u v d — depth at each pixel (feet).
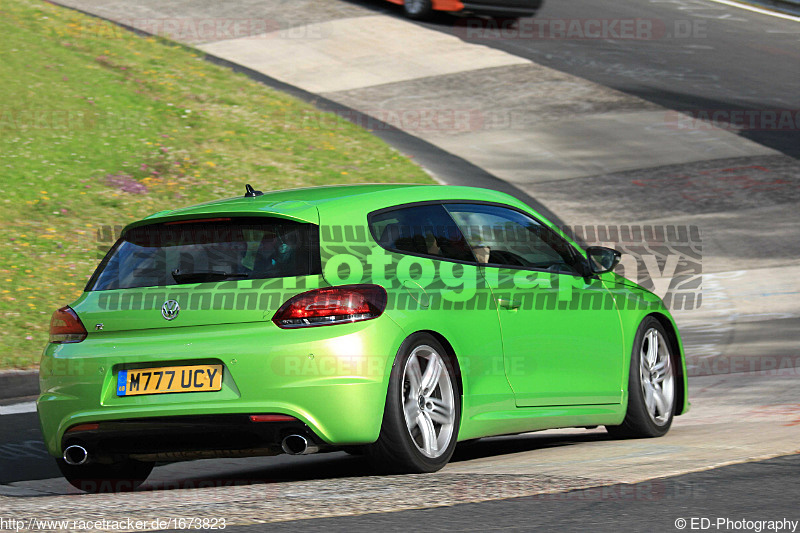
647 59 289.12
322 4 323.78
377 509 50.31
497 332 67.77
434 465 62.28
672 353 85.66
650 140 229.25
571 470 60.64
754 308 146.72
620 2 358.64
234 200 67.82
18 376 110.32
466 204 71.46
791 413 85.66
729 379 108.99
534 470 61.31
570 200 195.62
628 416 79.56
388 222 65.10
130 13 301.43
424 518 48.29
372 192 67.10
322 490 55.93
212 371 59.67
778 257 171.12
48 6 271.49
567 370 73.46
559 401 72.74
